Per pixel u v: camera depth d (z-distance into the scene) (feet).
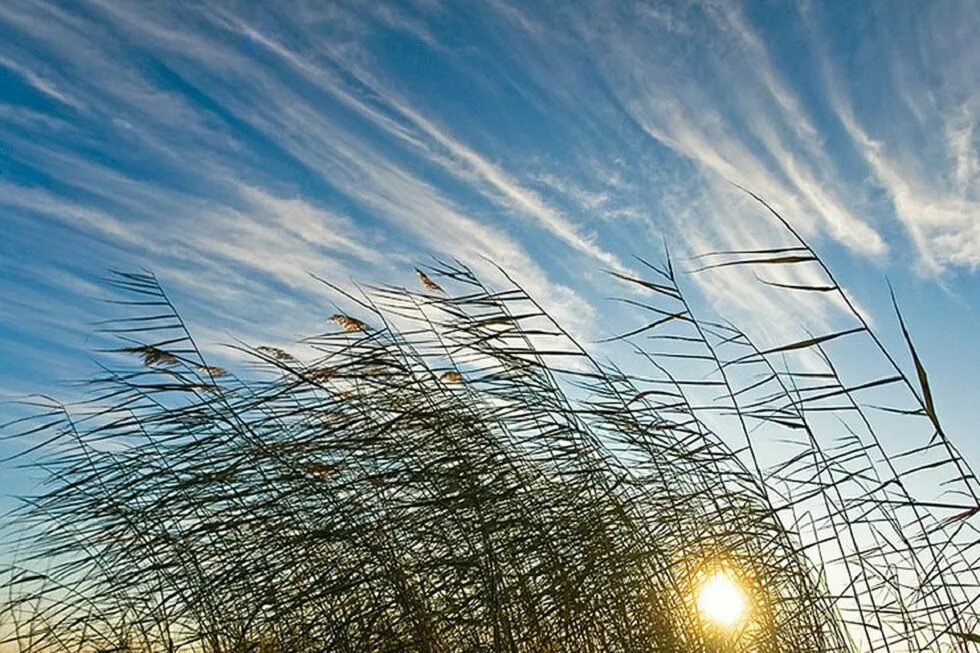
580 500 7.84
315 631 7.76
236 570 8.39
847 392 6.89
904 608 7.07
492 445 8.21
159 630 8.77
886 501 6.86
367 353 8.89
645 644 7.16
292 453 8.68
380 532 7.78
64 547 9.79
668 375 8.09
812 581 7.71
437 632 7.15
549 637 7.13
